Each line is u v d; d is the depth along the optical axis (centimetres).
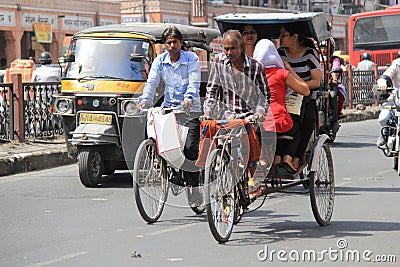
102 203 1182
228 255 847
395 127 1500
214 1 5281
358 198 1216
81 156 1320
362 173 1493
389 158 1733
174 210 1123
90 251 869
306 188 1231
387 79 1452
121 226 1009
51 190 1312
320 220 998
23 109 1747
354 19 3575
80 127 1328
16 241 924
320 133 1109
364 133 2330
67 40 4131
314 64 1050
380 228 991
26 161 1562
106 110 1334
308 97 1009
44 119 1819
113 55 1370
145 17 5172
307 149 1009
